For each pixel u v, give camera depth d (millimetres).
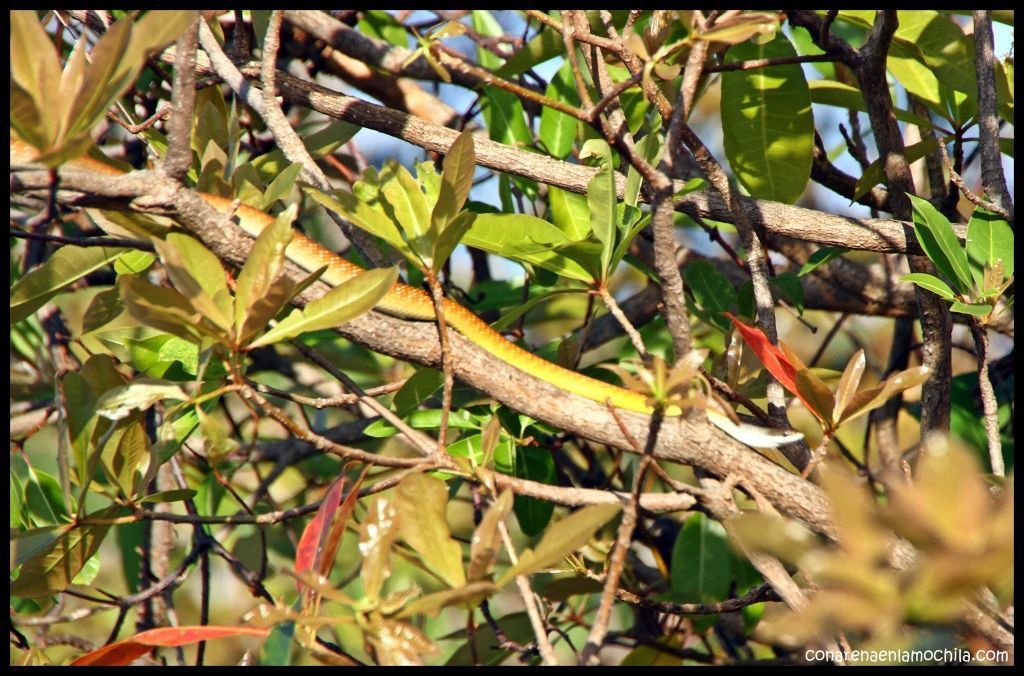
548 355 5609
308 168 4078
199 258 2924
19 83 2641
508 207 5609
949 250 3893
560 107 3104
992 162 4223
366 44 6469
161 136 4922
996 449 3680
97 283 7223
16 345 6395
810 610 2119
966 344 8078
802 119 5000
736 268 6953
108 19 4645
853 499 2135
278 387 7453
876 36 4121
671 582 5277
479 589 2693
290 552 6758
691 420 3527
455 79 6418
